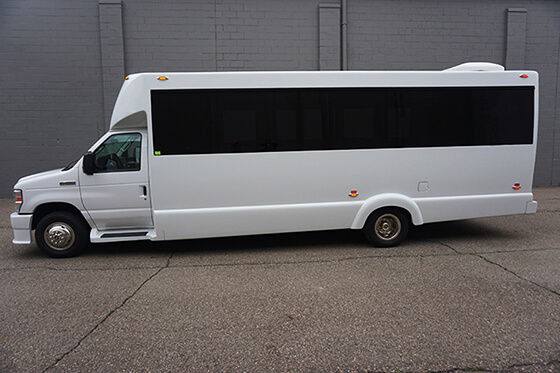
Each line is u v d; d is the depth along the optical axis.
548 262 5.62
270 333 3.72
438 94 6.36
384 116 6.28
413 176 6.38
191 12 10.85
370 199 6.32
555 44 12.06
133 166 6.04
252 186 6.10
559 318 3.95
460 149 6.45
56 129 10.86
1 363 3.27
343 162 6.22
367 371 3.13
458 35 11.71
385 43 11.51
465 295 4.50
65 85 10.77
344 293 4.61
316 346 3.50
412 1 11.49
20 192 5.98
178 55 10.91
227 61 11.05
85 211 6.00
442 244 6.64
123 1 10.65
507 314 4.04
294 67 11.26
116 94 10.75
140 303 4.40
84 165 5.85
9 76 10.64
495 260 5.73
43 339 3.65
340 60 11.38
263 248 6.56
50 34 10.62
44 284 4.99
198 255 6.21
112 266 5.71
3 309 4.28
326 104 6.15
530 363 3.21
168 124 5.92
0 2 10.41
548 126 12.23
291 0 11.11
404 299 4.42
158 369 3.19
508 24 11.77
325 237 7.21
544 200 10.30
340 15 11.23
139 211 6.07
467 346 3.46
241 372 3.14
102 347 3.51
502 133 6.53
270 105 6.06
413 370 3.14
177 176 5.96
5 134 10.79
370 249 6.40
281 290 4.73
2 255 6.29
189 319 4.02
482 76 6.44
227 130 6.01
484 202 6.56
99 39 10.72
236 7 10.96
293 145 6.13
